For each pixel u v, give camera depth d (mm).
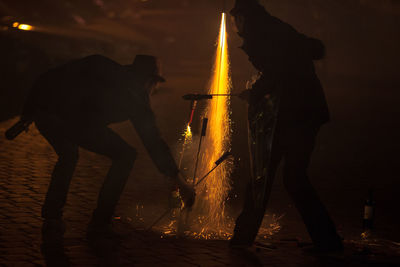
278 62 4945
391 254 5191
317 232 5121
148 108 5352
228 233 5656
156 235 5480
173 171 5383
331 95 20219
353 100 18969
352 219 6426
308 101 5004
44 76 5430
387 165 9648
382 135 12727
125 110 5332
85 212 6137
